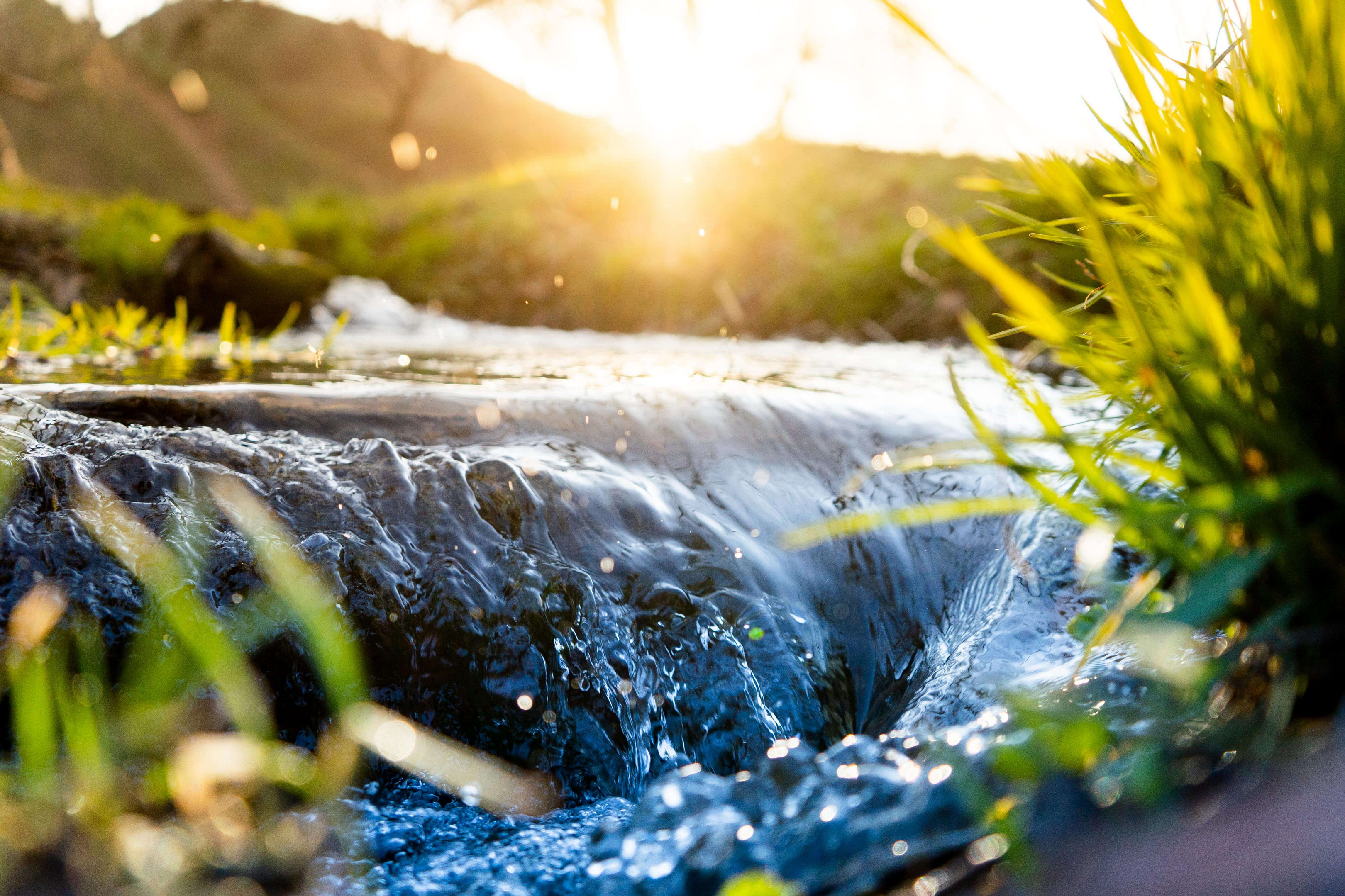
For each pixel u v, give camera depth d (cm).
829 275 1018
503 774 134
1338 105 85
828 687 160
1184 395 87
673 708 149
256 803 97
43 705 86
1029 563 164
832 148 1697
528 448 187
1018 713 84
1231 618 93
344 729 127
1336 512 79
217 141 3994
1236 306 89
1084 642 135
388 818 115
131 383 222
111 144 3678
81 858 77
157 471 143
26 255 842
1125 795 70
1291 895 55
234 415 187
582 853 110
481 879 103
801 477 199
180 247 783
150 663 120
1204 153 102
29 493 131
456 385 251
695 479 189
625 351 529
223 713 117
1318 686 78
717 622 158
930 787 82
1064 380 340
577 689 144
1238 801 65
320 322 813
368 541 144
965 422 224
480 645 142
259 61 4625
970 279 873
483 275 1302
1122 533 95
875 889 74
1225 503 76
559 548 158
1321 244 83
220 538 136
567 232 1349
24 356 315
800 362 430
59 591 121
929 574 184
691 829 90
